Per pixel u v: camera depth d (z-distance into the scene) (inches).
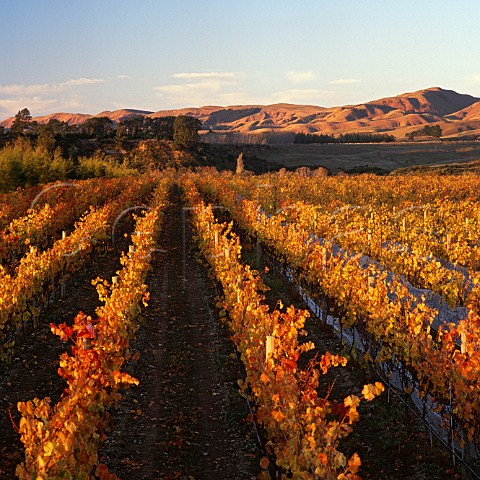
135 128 4960.6
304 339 500.4
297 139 6978.4
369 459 302.2
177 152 4062.5
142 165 3553.2
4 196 1222.9
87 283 726.5
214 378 424.8
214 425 351.9
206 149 4384.8
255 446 320.8
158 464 303.6
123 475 291.3
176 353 479.2
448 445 294.0
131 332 465.7
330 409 237.9
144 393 399.5
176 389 406.6
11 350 429.7
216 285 661.3
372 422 341.1
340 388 397.4
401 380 352.5
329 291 482.6
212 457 314.0
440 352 299.4
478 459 289.6
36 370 431.8
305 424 230.2
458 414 271.4
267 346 283.0
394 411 348.2
